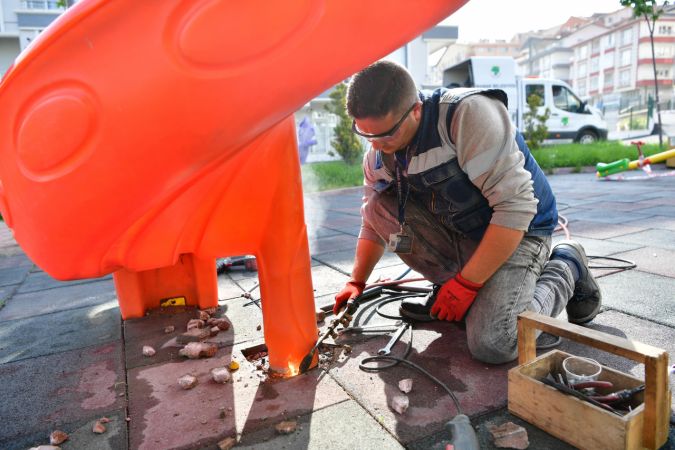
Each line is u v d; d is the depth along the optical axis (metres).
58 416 1.56
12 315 2.68
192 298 2.55
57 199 1.02
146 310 2.50
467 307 1.67
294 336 1.68
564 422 1.25
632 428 1.13
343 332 2.06
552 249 1.97
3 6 19.08
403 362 1.74
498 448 1.26
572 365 1.41
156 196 1.08
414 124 1.54
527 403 1.35
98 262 1.21
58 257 1.15
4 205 1.14
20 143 0.97
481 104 1.51
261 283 1.66
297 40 0.89
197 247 1.46
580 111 14.08
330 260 3.43
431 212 1.87
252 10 0.85
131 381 1.76
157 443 1.38
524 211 1.53
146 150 0.96
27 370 1.92
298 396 1.57
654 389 1.13
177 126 0.94
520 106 13.35
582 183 7.64
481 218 1.73
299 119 14.39
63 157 0.96
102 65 0.87
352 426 1.39
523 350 1.45
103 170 0.98
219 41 0.86
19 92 0.92
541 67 60.53
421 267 2.05
